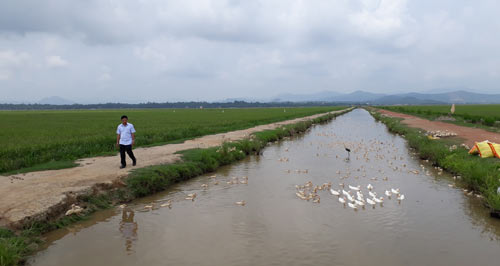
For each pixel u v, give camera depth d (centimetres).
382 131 3400
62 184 943
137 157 1427
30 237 679
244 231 748
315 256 625
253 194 1054
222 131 2770
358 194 994
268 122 4025
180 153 1530
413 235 721
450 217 832
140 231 755
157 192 1085
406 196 1021
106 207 909
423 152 1683
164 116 5588
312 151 1995
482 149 1311
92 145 1702
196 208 917
